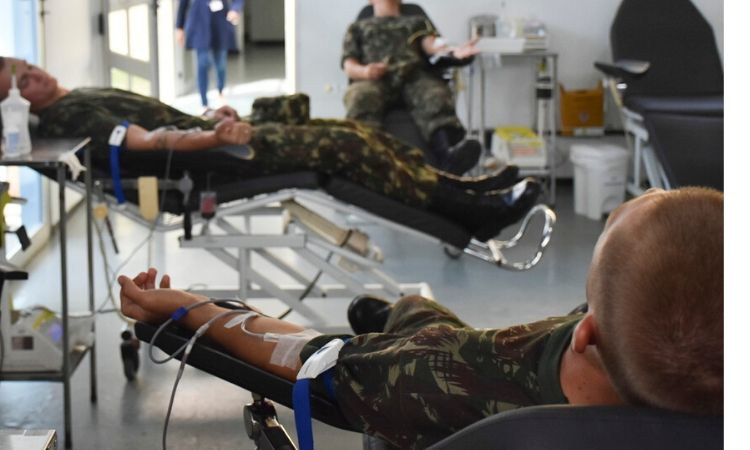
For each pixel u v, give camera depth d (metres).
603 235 1.07
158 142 3.28
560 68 6.76
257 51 13.95
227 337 1.67
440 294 4.46
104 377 3.41
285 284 4.58
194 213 3.42
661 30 6.19
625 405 1.02
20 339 2.85
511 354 1.31
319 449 2.88
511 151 6.14
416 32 5.55
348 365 1.45
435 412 1.33
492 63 6.27
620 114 6.44
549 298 4.41
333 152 3.38
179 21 8.35
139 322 1.74
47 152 2.87
